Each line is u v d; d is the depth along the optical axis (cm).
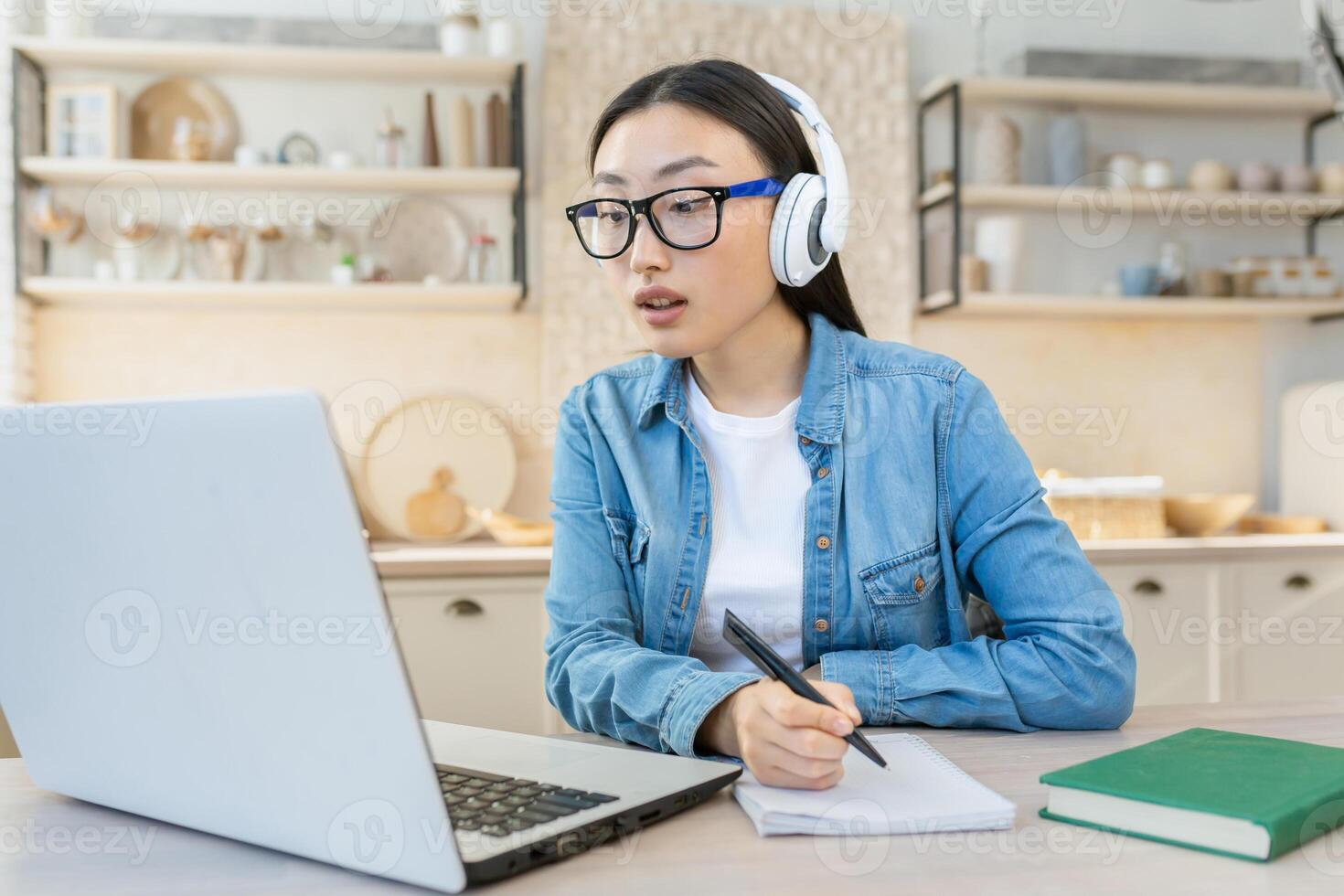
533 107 332
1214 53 365
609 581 128
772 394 129
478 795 80
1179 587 296
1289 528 333
